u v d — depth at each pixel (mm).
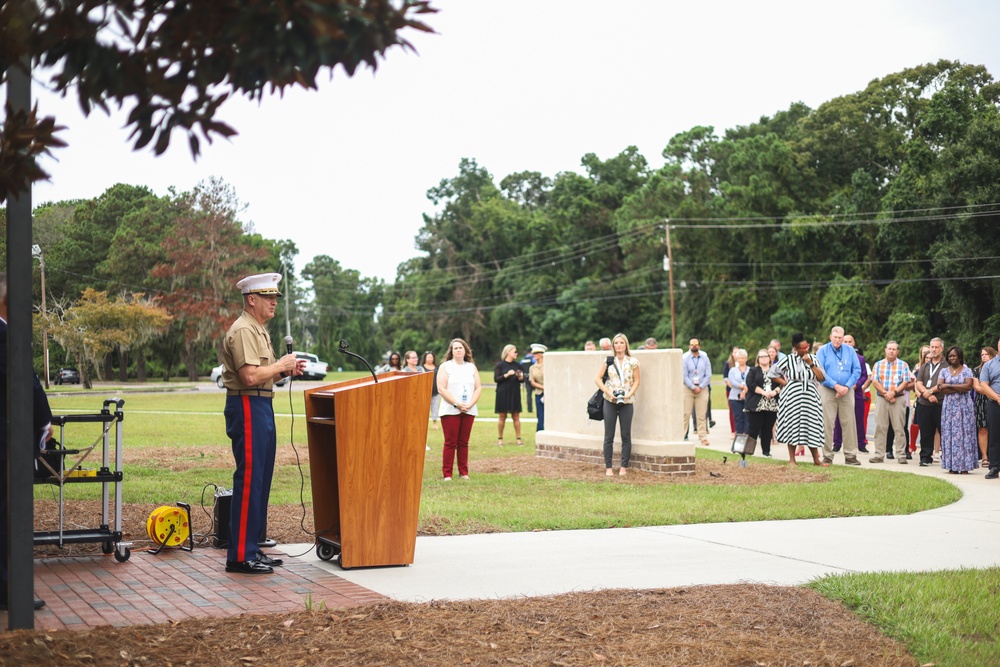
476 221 115375
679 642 5062
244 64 2660
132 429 23578
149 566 7426
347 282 131000
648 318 94375
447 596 6312
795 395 15664
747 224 76188
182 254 73875
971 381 15172
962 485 13516
